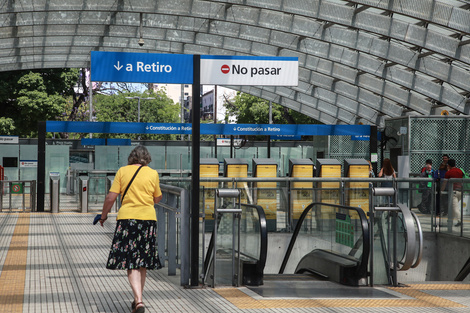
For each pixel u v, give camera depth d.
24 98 36.66
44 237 13.49
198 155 7.72
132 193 6.41
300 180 13.10
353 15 19.92
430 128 23.30
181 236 7.94
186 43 26.73
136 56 7.79
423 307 6.62
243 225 8.89
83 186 21.44
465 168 23.22
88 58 30.05
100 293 7.30
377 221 8.41
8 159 33.75
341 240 9.14
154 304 6.70
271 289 7.69
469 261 11.88
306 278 9.00
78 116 54.62
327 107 34.28
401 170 18.48
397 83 24.45
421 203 13.21
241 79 8.04
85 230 15.10
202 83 7.89
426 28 19.56
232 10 21.81
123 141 34.66
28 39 25.66
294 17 22.19
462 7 17.17
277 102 36.09
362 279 8.09
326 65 26.97
